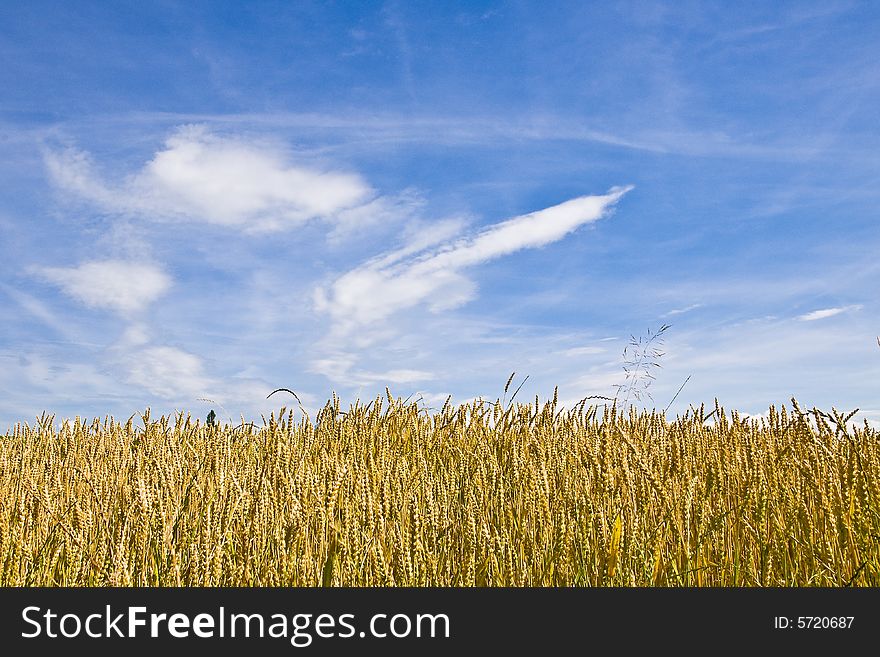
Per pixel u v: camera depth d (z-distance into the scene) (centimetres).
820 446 346
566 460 404
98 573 310
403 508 329
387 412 544
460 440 510
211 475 402
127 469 450
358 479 329
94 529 352
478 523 331
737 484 358
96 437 600
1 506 355
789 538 345
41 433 640
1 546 315
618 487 345
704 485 369
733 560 339
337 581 312
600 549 316
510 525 353
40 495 371
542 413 517
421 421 549
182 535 331
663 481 361
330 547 326
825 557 321
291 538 313
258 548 313
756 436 425
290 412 481
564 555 315
